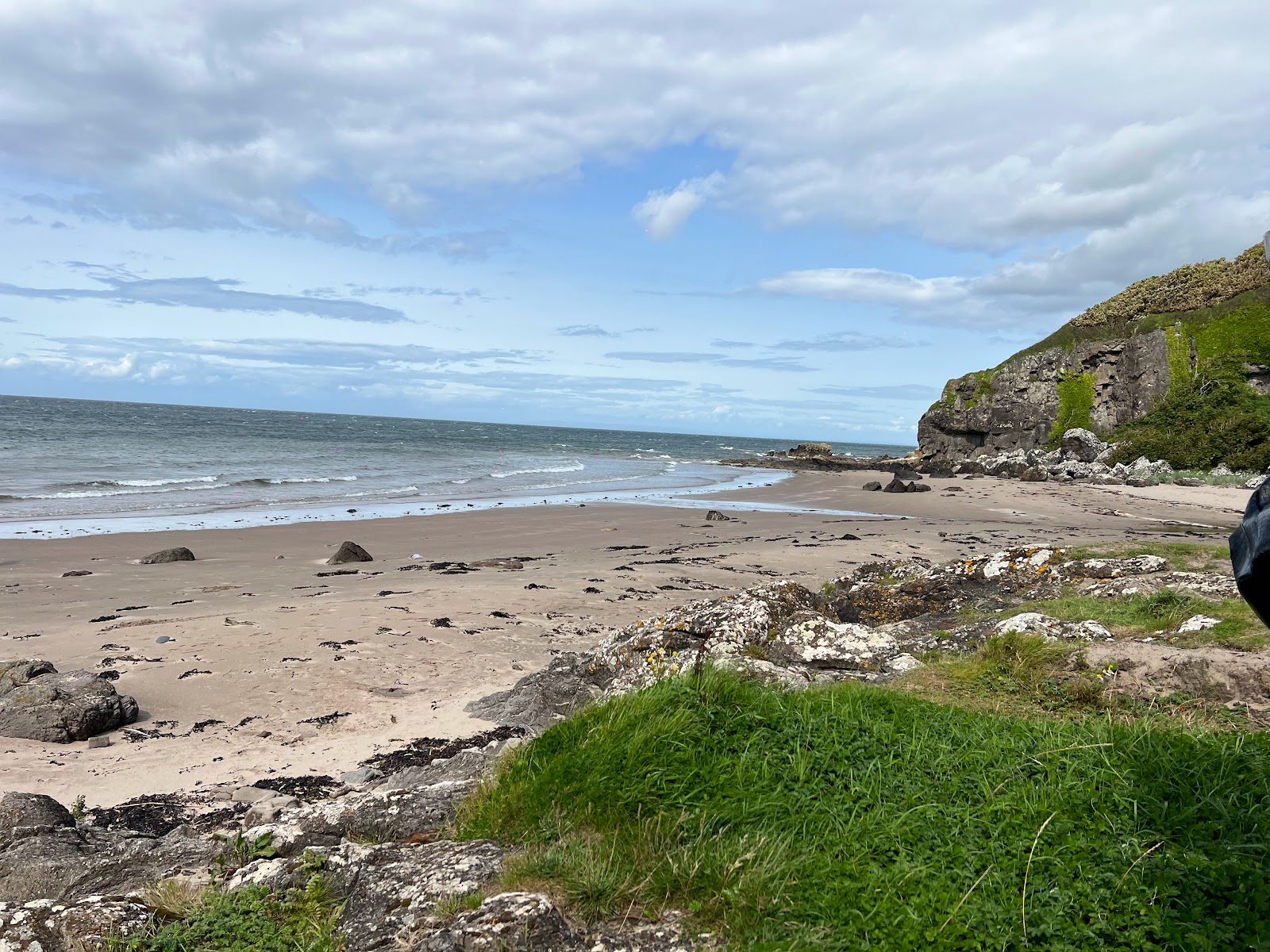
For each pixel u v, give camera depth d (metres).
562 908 3.67
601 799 4.49
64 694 8.32
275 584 16.12
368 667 10.35
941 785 4.38
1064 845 3.68
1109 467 52.81
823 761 4.66
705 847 3.98
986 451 66.06
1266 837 3.58
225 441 66.38
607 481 49.19
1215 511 34.50
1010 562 12.38
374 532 24.27
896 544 22.14
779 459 77.56
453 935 3.37
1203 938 3.03
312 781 6.98
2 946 3.70
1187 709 6.24
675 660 8.34
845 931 3.33
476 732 8.18
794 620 9.40
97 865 4.68
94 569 17.22
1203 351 57.19
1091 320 71.44
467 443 100.88
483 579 16.73
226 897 4.07
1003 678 7.30
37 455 45.00
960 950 3.17
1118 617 8.96
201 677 9.91
